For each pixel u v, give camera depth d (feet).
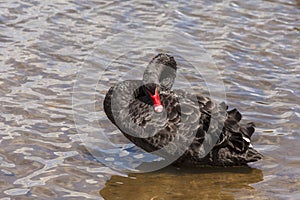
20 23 56.54
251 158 37.50
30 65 49.78
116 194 35.81
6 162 37.88
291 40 55.42
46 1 61.05
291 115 43.91
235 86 47.96
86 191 35.78
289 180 37.06
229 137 37.73
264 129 42.29
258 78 49.16
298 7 61.46
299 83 48.34
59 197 34.96
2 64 49.55
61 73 48.96
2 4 60.03
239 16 59.52
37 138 40.57
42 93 45.98
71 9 59.57
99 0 61.62
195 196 36.01
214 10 60.59
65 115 43.45
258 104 45.44
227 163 37.83
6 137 40.37
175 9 60.49
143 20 58.13
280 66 51.06
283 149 40.11
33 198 34.68
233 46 54.19
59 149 39.65
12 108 43.75
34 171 37.22
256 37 55.77
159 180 37.45
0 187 35.50
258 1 62.59
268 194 35.81
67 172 37.42
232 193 36.14
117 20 57.98
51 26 56.34
